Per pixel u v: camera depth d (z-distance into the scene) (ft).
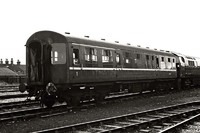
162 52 79.00
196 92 81.10
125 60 60.18
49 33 45.57
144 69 67.46
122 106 49.55
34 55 46.39
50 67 44.98
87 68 48.39
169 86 84.48
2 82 125.18
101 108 47.01
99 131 29.07
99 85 52.39
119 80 58.18
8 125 32.91
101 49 52.60
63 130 28.55
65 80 44.16
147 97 66.39
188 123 32.83
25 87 45.57
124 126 29.55
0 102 55.47
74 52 45.83
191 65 99.25
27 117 37.14
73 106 47.16
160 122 33.88
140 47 68.54
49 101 46.26
